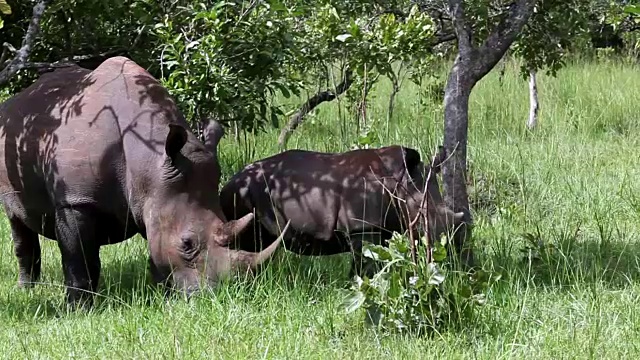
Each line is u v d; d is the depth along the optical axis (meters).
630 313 10.38
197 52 13.70
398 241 10.10
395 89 20.47
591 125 22.69
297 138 20.22
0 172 12.23
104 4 13.94
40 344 9.98
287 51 14.87
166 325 10.19
